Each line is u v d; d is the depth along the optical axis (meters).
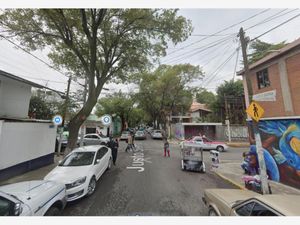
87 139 18.86
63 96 15.20
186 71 29.25
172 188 6.57
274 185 6.64
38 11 9.66
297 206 2.50
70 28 10.79
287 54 8.97
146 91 33.56
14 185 4.11
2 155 7.06
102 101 35.56
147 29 11.60
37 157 9.28
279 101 9.43
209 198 4.27
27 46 10.72
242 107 26.03
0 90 9.95
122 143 23.22
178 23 11.13
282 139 6.84
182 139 26.08
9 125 7.42
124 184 6.98
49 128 10.38
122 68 14.64
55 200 3.88
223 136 24.50
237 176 8.05
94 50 10.69
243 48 6.70
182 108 35.41
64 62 13.22
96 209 4.83
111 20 11.88
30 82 10.70
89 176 5.79
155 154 14.63
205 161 12.17
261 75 10.73
